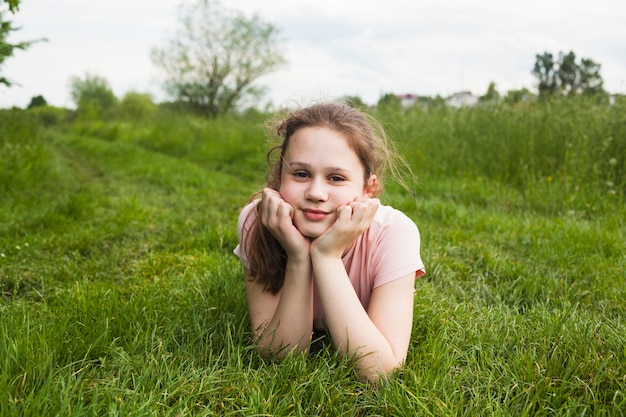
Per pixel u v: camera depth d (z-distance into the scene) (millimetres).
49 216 4914
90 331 2094
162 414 1639
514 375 1919
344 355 1896
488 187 6742
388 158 2316
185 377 1839
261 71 35875
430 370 1900
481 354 2105
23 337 1892
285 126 2170
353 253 2107
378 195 2316
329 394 1798
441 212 5355
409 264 2051
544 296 2979
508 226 4672
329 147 1920
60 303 2637
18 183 7148
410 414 1670
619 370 1938
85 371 1859
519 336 2238
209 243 4055
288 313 2006
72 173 10336
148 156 13336
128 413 1595
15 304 2523
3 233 4379
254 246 2152
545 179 6605
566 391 1845
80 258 3744
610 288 3031
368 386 1884
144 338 2090
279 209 1945
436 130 8555
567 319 2471
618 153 6375
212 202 6391
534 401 1742
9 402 1529
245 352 2082
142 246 4051
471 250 3896
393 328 1972
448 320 2436
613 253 3771
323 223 1955
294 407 1752
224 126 16031
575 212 5500
